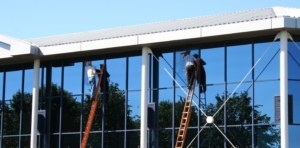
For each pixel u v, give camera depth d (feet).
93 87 113.39
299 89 100.07
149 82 109.81
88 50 111.55
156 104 108.78
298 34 101.09
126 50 111.96
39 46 116.37
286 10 108.06
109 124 112.68
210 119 102.42
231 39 103.71
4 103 124.16
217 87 104.22
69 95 117.39
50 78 119.85
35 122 118.21
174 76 107.96
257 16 102.12
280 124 98.02
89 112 114.93
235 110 102.27
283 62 98.07
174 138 106.32
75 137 115.55
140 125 109.50
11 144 122.11
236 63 103.30
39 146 118.52
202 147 103.76
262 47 101.55
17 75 123.65
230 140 101.91
